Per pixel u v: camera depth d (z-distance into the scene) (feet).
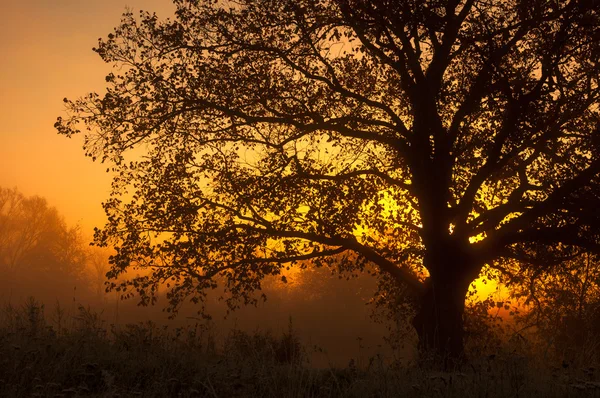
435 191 47.67
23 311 22.59
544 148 49.73
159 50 49.52
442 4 40.86
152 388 17.13
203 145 51.70
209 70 49.49
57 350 20.11
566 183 44.14
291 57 50.80
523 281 60.75
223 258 50.67
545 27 42.06
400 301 59.00
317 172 53.78
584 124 47.98
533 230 46.75
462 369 22.29
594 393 17.25
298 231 51.75
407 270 58.03
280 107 51.16
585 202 45.16
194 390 16.08
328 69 51.85
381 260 50.98
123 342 22.70
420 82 46.44
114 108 49.34
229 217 52.26
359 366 20.92
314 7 46.44
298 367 18.49
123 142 49.85
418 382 18.51
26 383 16.53
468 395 16.85
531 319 60.44
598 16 40.32
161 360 20.25
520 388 17.46
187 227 50.21
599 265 56.80
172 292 49.03
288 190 51.88
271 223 52.54
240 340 23.03
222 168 52.01
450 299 46.50
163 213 50.44
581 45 42.09
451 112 51.42
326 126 49.78
